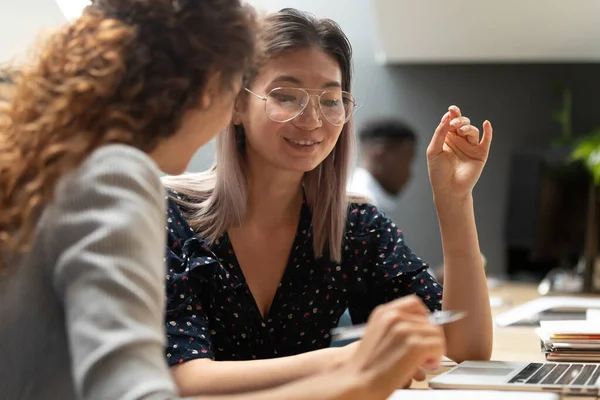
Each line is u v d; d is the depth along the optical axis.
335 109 1.50
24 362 0.92
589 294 3.56
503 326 2.20
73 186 0.89
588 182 4.61
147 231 0.88
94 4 1.04
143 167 0.92
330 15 5.37
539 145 5.36
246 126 1.52
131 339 0.80
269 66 1.48
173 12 0.99
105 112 0.95
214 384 1.25
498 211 5.38
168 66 0.98
